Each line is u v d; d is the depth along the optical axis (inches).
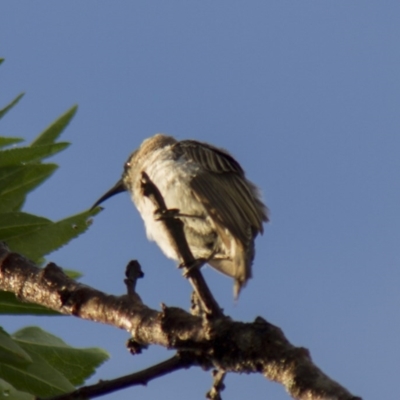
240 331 255.4
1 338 325.7
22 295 320.8
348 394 227.0
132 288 294.8
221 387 273.0
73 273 363.9
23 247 353.7
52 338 350.6
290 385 237.8
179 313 276.1
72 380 343.9
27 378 326.6
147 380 273.7
